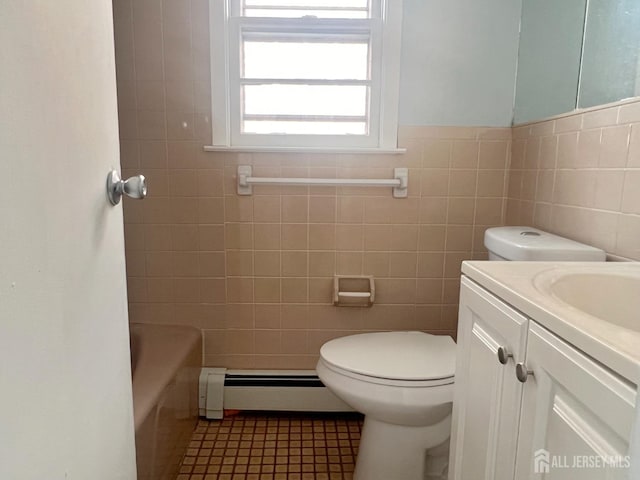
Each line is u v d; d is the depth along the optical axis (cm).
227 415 187
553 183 143
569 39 137
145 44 171
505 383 80
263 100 179
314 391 184
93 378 70
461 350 103
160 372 143
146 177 177
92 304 69
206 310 186
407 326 186
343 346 144
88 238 68
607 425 53
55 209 58
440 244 182
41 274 55
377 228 181
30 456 52
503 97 174
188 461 158
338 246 182
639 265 98
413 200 179
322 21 173
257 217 180
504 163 177
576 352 59
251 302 185
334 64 178
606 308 91
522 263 100
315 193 179
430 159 177
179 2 169
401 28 171
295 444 169
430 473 138
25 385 51
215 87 173
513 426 77
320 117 179
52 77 57
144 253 182
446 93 174
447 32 171
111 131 77
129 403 87
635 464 47
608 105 116
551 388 65
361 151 174
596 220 120
